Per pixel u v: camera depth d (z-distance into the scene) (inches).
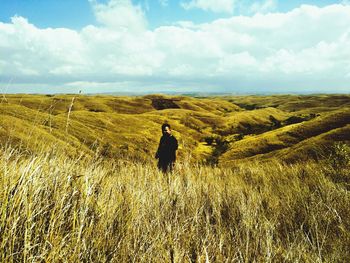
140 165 234.8
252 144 2628.0
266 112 6161.4
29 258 67.1
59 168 110.6
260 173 309.9
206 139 4195.4
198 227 122.4
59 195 96.6
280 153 1861.5
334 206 162.9
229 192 195.5
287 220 149.3
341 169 282.8
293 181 238.5
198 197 174.4
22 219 77.4
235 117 5487.2
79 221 89.4
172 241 101.0
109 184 134.5
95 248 83.4
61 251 73.1
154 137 2960.1
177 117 5221.5
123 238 95.5
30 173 91.8
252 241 115.0
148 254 88.9
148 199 139.8
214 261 98.3
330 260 106.1
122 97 7470.5
